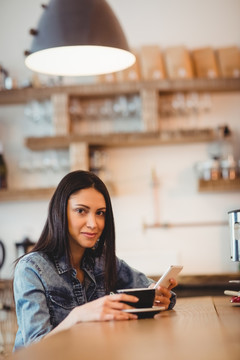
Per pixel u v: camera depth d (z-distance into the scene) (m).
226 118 4.95
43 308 1.88
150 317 1.80
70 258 2.05
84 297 2.06
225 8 5.02
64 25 2.36
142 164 4.96
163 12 5.05
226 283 4.30
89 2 2.39
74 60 2.69
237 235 2.29
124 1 5.08
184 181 4.93
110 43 2.39
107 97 4.96
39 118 4.91
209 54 4.93
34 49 2.41
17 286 1.94
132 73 4.88
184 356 1.06
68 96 4.83
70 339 1.35
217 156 4.79
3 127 5.12
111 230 2.17
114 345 1.23
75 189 2.03
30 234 4.98
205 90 4.86
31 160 5.06
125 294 1.78
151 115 4.76
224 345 1.18
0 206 5.02
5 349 4.22
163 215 4.92
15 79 5.02
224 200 4.89
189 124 4.96
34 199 4.89
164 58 5.00
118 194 4.95
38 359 1.10
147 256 4.87
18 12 5.18
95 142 4.74
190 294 4.32
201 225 4.89
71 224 2.03
